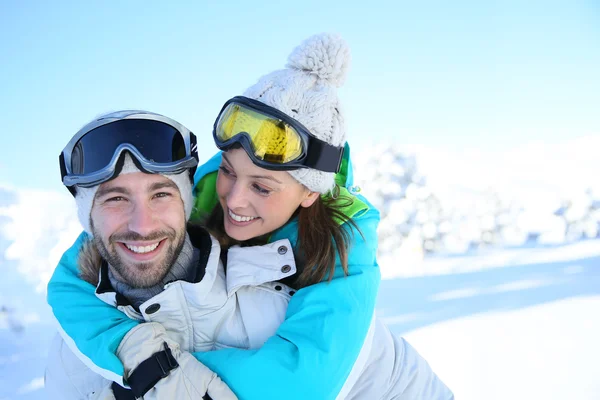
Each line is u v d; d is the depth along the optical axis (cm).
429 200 796
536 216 878
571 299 401
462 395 237
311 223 142
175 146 114
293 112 134
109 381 118
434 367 270
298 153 133
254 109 132
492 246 832
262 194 136
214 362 115
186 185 121
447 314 374
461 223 810
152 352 107
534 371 263
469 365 273
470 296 434
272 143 131
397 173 796
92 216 111
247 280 126
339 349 117
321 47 140
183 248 123
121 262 112
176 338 121
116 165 105
